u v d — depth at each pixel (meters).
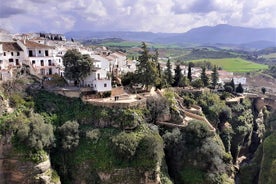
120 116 84.56
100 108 86.44
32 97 87.06
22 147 72.25
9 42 104.12
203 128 88.75
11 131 73.50
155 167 77.81
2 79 85.94
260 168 99.94
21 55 101.75
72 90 90.81
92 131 81.31
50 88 93.38
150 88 112.56
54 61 108.12
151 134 82.75
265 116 141.25
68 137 79.00
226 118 121.69
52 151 79.38
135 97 96.19
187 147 87.88
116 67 132.12
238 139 121.94
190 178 85.38
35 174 71.56
